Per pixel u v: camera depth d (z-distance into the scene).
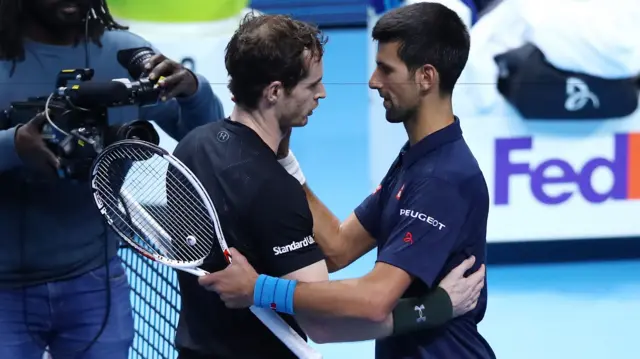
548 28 14.43
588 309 13.70
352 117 16.52
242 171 6.62
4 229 8.45
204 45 13.78
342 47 17.12
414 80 7.20
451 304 7.09
